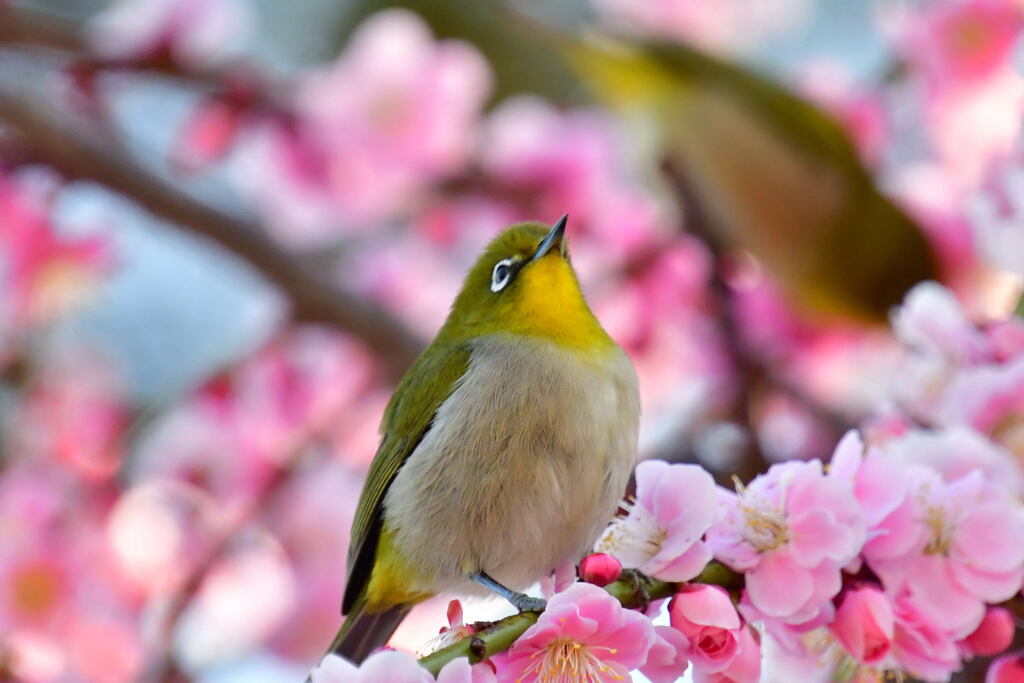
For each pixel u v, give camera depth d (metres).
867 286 2.90
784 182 2.89
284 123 2.94
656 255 2.96
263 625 2.96
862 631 2.73
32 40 2.90
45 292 2.93
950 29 2.92
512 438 2.79
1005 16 2.92
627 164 2.96
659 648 2.72
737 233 2.91
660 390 2.96
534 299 2.80
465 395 2.79
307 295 2.95
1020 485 2.75
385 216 2.97
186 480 2.96
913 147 2.96
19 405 2.97
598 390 2.79
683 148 2.90
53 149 2.92
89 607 2.93
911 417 2.78
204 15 2.92
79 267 2.93
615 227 2.96
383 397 2.97
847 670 2.75
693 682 2.73
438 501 2.79
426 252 2.99
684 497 2.73
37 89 2.92
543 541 2.79
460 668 2.70
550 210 2.96
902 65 2.97
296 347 2.97
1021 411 2.77
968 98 2.92
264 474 2.96
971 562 2.73
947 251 2.90
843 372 2.95
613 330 2.96
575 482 2.79
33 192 2.93
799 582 2.73
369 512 2.80
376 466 2.81
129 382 3.01
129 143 2.94
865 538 2.73
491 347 2.80
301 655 2.96
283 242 2.95
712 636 2.73
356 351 2.97
